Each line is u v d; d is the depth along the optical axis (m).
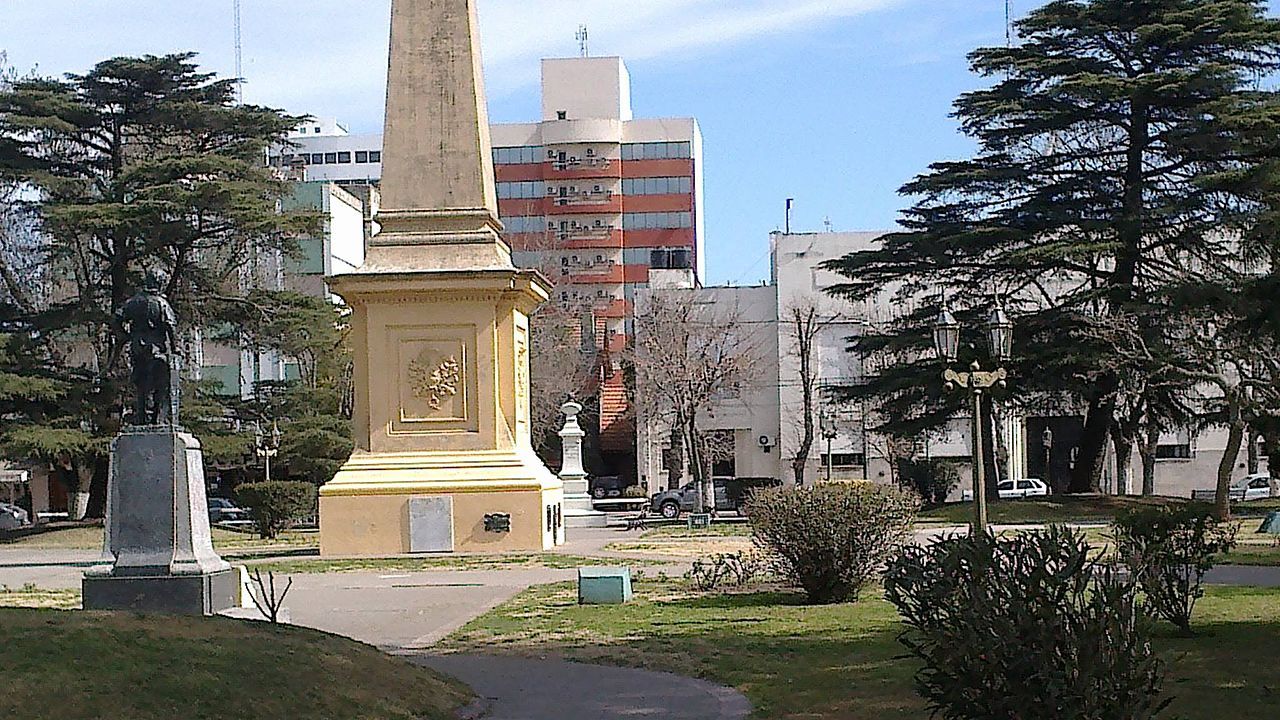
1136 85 50.41
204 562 17.91
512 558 32.19
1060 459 70.81
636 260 113.94
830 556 21.95
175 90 55.44
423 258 34.19
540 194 114.62
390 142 34.66
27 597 25.62
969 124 53.69
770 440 79.44
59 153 54.56
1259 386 42.84
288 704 11.73
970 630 9.30
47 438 50.16
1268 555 31.05
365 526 33.72
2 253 54.66
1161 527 17.86
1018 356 50.50
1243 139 48.66
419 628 19.98
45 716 10.48
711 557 28.67
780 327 78.62
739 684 14.76
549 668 15.93
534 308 37.50
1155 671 9.45
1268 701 13.27
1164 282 49.38
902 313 67.75
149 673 11.63
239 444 53.88
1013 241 52.34
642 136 114.56
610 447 84.44
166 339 18.17
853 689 14.26
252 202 51.81
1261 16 51.81
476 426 34.25
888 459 68.50
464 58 34.81
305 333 56.06
